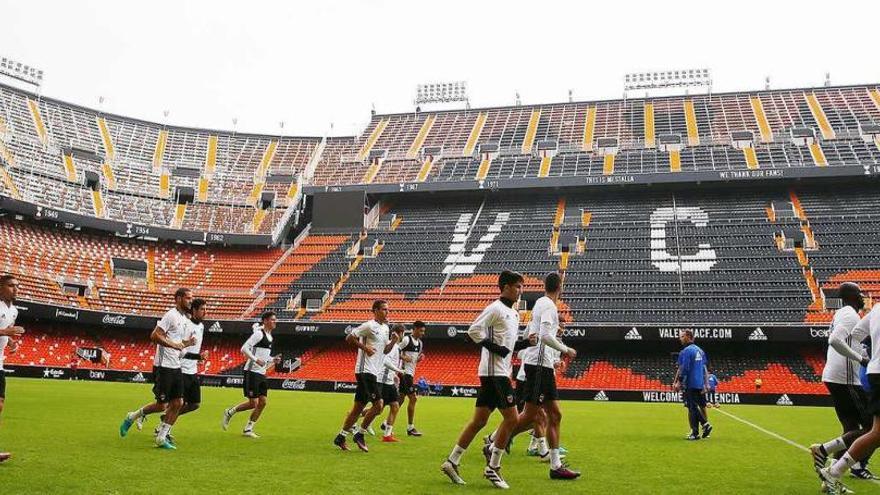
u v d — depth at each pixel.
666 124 60.31
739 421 20.30
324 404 24.77
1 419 14.14
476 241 52.28
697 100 64.06
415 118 69.88
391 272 50.03
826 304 39.91
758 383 35.72
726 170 48.91
